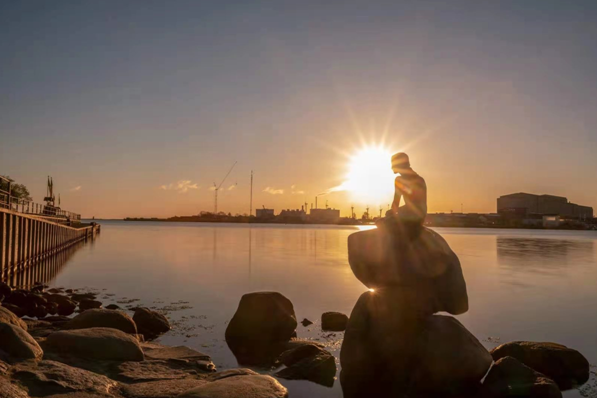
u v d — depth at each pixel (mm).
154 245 58875
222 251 48719
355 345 10602
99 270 31453
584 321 16875
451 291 10539
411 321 10477
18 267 27375
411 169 10594
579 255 47594
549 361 10797
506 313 18188
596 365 11812
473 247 62281
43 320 15203
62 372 8336
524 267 35406
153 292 22406
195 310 18078
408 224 10539
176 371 9906
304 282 25859
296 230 141125
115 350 10336
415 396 9797
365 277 10977
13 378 7887
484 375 10227
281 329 13836
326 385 10180
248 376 8852
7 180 25406
